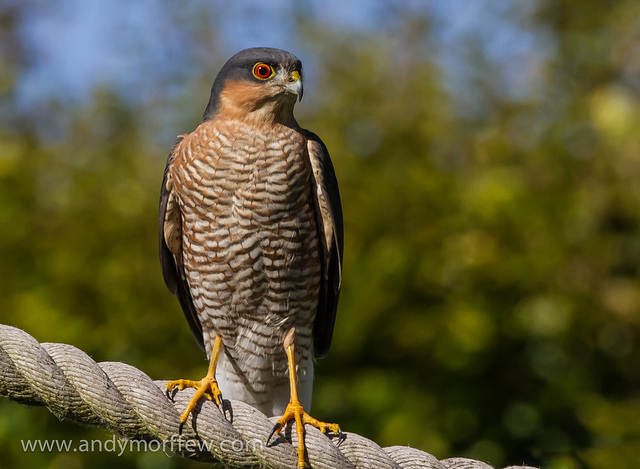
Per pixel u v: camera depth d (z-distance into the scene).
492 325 11.24
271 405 7.83
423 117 12.52
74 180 12.13
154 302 11.12
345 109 12.69
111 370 5.26
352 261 11.24
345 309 11.10
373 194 11.64
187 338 11.03
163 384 5.86
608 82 13.54
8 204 11.59
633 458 9.02
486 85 13.30
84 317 11.03
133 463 10.69
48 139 13.16
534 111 13.03
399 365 11.49
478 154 12.40
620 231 12.44
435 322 11.24
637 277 12.08
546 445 11.34
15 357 4.96
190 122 13.09
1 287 11.16
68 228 11.62
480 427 11.47
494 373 11.64
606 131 12.23
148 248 11.45
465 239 11.42
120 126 12.98
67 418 5.11
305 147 7.08
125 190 11.90
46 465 10.34
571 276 11.83
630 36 13.45
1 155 12.13
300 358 7.58
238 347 7.56
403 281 11.24
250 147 6.88
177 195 7.20
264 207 6.90
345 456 5.46
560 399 11.60
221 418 5.38
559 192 12.07
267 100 6.97
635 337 12.02
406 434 10.87
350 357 11.37
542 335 11.48
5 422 10.30
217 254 7.08
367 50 13.35
